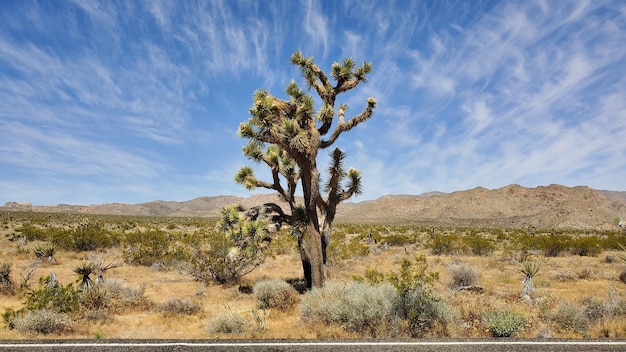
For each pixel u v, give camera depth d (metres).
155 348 7.10
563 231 67.69
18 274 18.20
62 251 26.98
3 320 10.06
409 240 38.56
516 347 7.27
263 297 12.77
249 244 14.14
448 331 8.90
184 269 19.31
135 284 17.05
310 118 13.32
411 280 9.72
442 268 21.66
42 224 57.78
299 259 25.92
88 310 11.13
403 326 8.88
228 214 15.27
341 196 14.61
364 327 9.15
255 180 15.10
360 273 20.17
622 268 21.17
